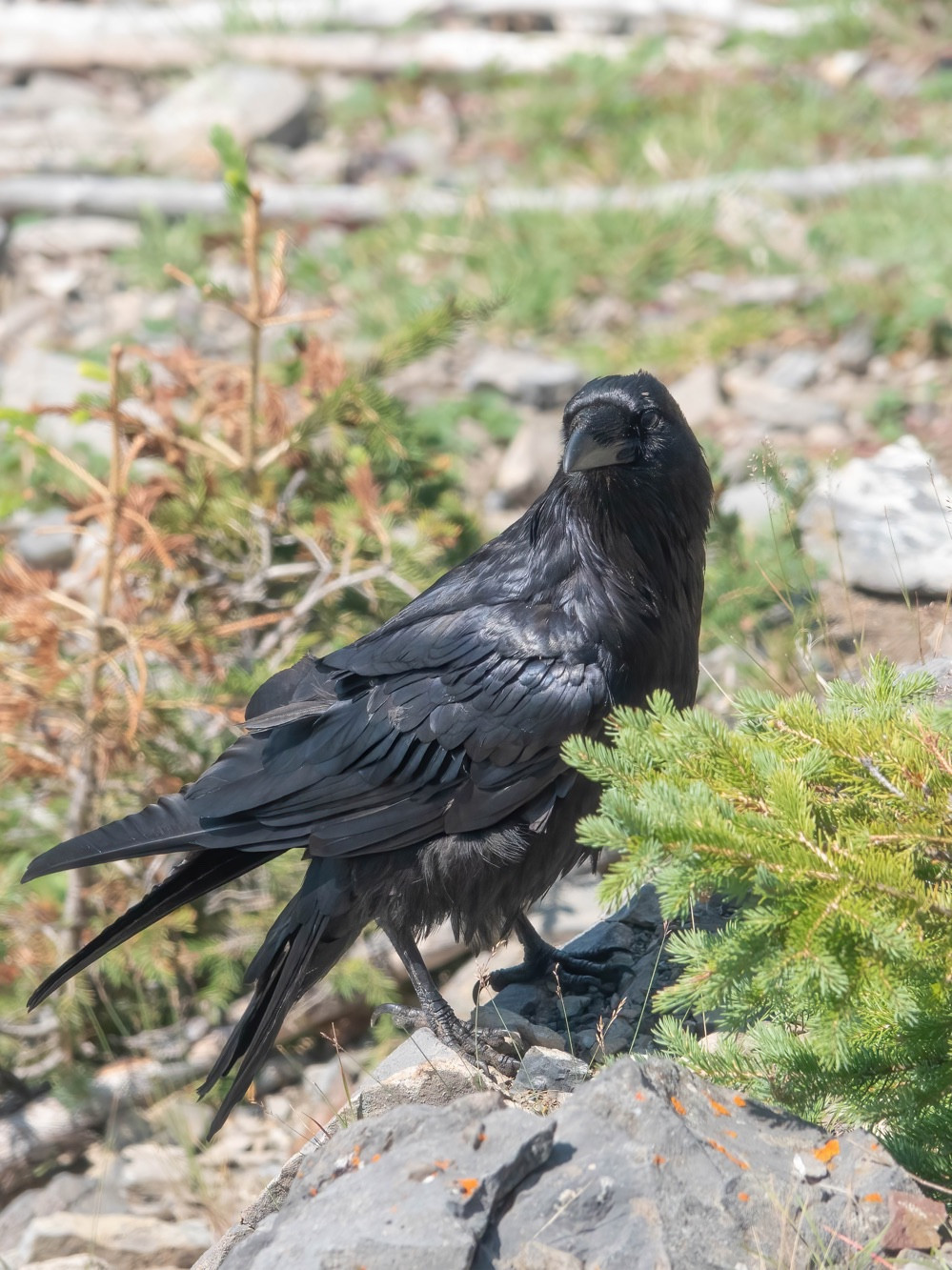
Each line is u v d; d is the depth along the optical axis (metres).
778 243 19.42
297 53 25.59
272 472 11.86
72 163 22.58
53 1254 8.45
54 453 9.98
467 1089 6.24
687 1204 4.92
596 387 7.25
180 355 11.99
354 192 21.17
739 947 5.15
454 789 6.93
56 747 10.38
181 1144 9.38
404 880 6.96
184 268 19.58
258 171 22.42
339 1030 10.23
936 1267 4.75
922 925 5.17
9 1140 9.62
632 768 5.62
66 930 10.20
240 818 7.00
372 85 25.23
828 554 11.29
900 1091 5.41
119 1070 10.02
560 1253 4.73
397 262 19.67
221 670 10.43
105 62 25.86
